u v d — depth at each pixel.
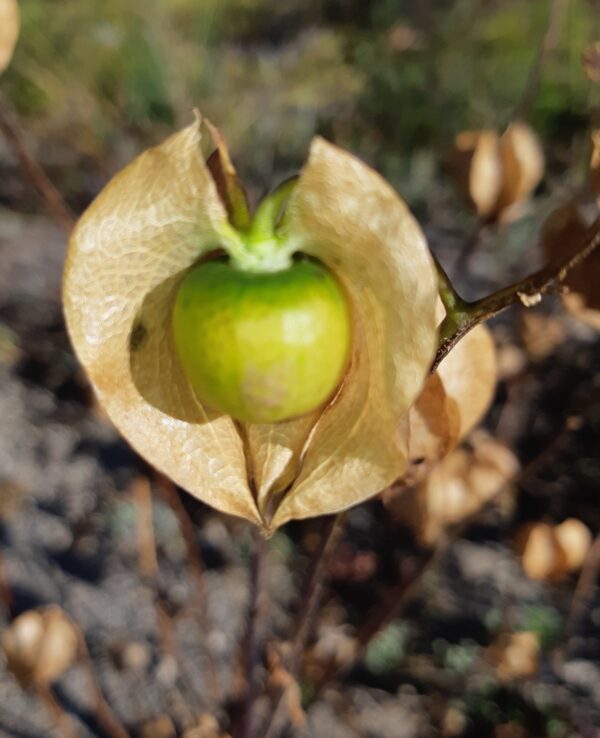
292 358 0.10
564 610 0.30
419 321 0.09
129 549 0.31
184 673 0.24
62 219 0.17
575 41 0.50
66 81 0.49
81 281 0.10
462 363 0.12
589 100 0.46
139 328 0.10
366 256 0.09
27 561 0.30
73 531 0.31
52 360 0.38
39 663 0.16
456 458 0.16
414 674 0.28
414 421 0.12
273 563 0.30
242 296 0.10
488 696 0.27
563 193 0.42
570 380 0.35
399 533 0.31
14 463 0.34
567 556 0.18
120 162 0.46
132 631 0.28
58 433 0.35
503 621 0.28
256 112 0.49
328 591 0.30
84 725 0.25
